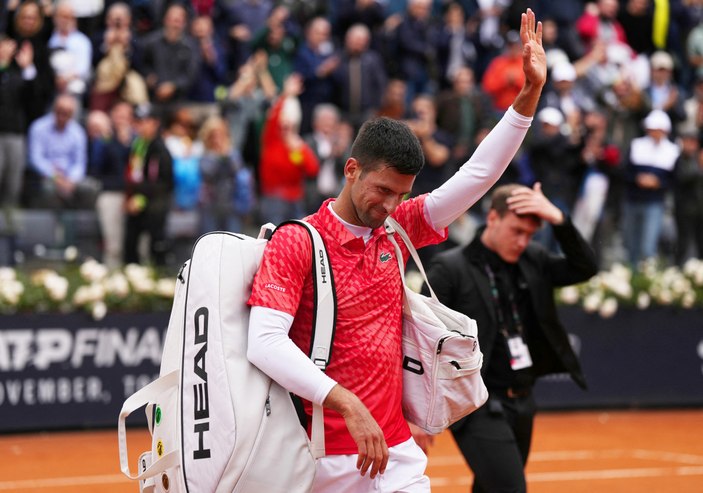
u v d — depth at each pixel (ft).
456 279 51.52
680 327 119.55
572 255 52.54
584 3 159.53
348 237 35.24
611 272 121.08
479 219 122.72
